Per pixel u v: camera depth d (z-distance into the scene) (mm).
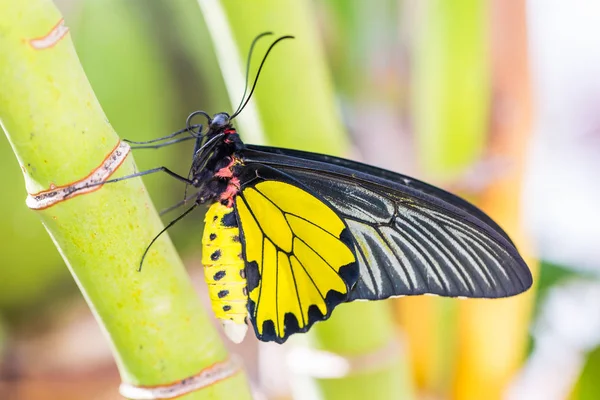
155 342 405
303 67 437
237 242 444
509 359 493
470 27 476
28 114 386
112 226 398
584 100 643
